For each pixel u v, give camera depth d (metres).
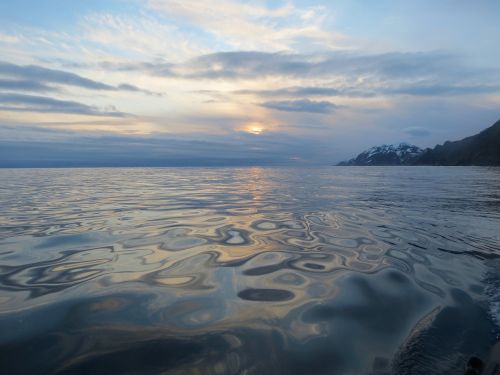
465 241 7.12
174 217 10.23
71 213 11.02
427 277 4.92
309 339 3.18
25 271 5.03
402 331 3.37
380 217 10.28
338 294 4.26
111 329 3.28
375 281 4.73
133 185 25.58
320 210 11.86
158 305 3.87
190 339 3.12
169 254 6.02
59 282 4.58
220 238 7.34
